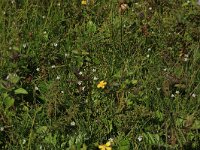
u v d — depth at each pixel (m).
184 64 0.73
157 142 0.59
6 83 0.65
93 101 0.66
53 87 0.66
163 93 0.67
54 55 0.75
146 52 0.76
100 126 0.61
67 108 0.65
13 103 0.63
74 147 0.57
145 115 0.62
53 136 0.60
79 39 0.79
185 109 0.65
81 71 0.73
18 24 0.81
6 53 0.73
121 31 0.78
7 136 0.60
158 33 0.80
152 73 0.70
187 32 0.80
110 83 0.68
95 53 0.76
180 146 0.58
